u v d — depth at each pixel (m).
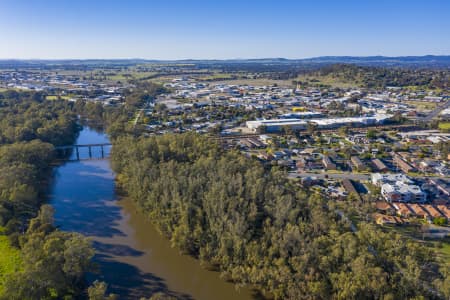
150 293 84.31
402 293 69.25
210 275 91.25
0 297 70.69
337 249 77.62
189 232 97.00
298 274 77.12
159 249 103.25
